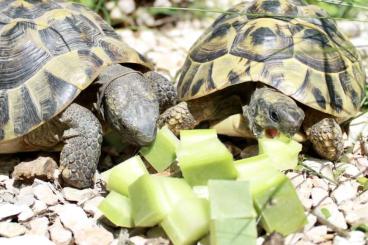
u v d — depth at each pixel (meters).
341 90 0.61
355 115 0.64
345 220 0.53
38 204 0.55
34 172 0.58
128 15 0.98
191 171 0.53
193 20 1.00
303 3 0.67
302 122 0.61
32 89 0.58
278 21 0.64
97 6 0.89
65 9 0.63
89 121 0.58
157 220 0.51
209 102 0.62
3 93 0.58
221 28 0.65
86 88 0.60
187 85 0.63
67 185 0.58
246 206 0.49
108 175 0.56
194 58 0.65
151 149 0.59
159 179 0.51
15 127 0.57
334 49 0.63
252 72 0.60
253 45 0.62
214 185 0.50
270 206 0.51
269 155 0.57
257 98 0.59
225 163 0.53
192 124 0.63
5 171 0.60
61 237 0.52
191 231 0.50
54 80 0.58
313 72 0.61
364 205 0.55
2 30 0.61
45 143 0.60
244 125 0.61
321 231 0.52
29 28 0.60
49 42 0.60
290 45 0.61
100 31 0.63
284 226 0.51
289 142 0.58
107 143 0.64
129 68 0.62
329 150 0.60
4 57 0.60
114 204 0.53
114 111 0.59
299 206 0.51
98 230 0.52
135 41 0.92
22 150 0.60
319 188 0.57
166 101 0.64
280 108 0.58
